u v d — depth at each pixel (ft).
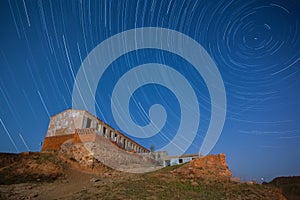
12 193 63.16
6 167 85.15
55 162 100.42
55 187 74.59
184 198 63.72
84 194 64.54
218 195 69.87
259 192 78.33
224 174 91.61
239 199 68.69
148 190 68.39
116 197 61.21
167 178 84.28
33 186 72.79
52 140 131.23
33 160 96.07
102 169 110.42
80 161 110.22
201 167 96.07
